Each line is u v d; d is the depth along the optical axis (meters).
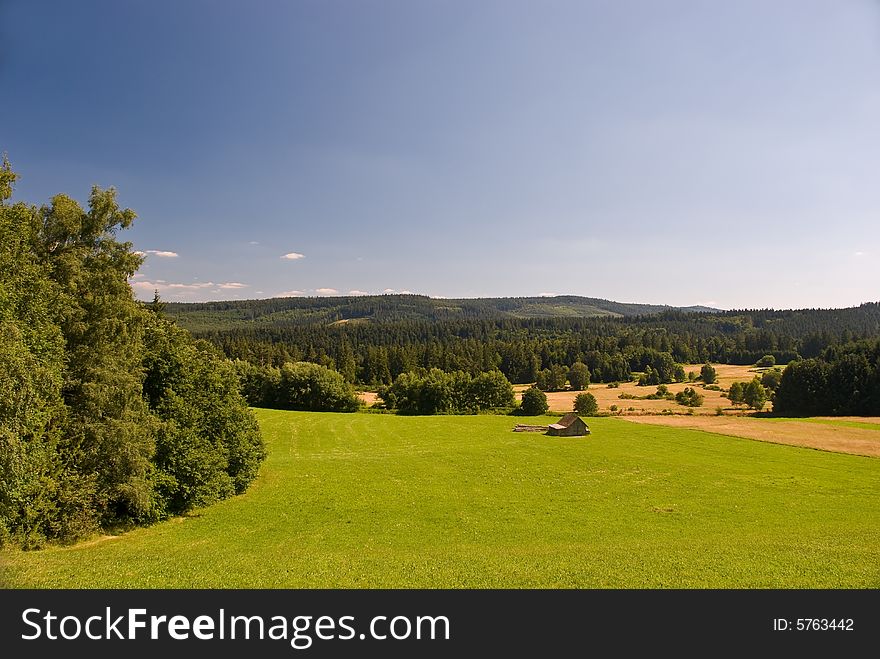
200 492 34.84
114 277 32.34
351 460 57.16
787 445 70.00
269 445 69.88
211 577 19.39
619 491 43.72
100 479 28.34
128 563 21.48
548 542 28.78
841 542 26.89
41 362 25.41
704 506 38.44
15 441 22.36
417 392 113.88
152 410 34.69
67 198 31.62
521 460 58.31
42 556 22.59
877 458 60.97
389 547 27.27
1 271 24.06
